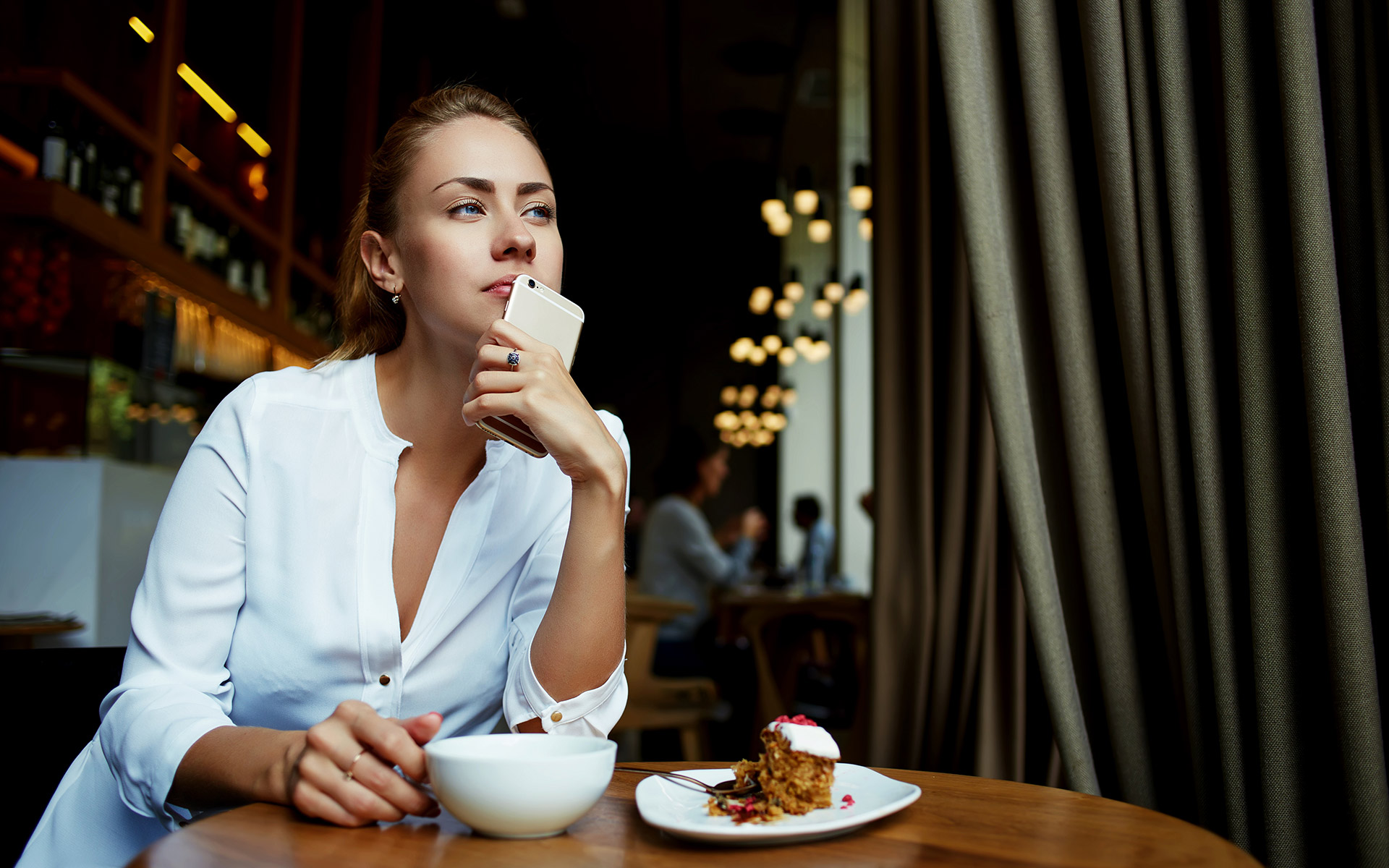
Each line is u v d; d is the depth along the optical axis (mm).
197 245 3523
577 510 819
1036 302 1395
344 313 1102
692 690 3203
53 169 2764
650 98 8219
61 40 3164
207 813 781
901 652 1631
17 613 2354
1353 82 1120
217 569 924
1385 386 1061
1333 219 1138
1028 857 569
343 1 4992
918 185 1646
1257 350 1108
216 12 3707
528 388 789
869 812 622
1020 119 1415
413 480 988
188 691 855
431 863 563
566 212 11109
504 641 986
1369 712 999
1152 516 1218
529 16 6742
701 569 4238
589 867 557
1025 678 1566
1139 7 1246
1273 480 1094
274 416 974
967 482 1611
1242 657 1139
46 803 1022
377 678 938
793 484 11250
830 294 7957
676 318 13094
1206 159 1227
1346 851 1052
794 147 9242
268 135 4152
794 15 6746
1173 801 1266
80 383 2555
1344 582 1012
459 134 927
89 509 2398
